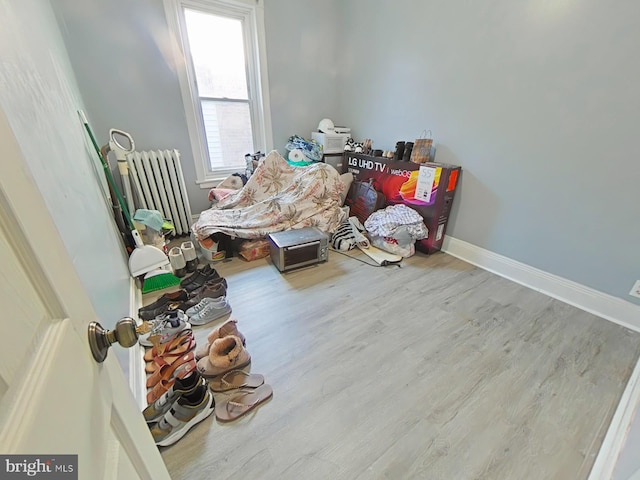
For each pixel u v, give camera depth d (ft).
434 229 8.16
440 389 4.21
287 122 10.92
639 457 2.72
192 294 6.09
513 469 3.27
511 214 6.95
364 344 5.04
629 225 5.26
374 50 9.38
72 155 4.06
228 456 3.36
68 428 1.04
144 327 1.60
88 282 3.06
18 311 0.95
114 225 6.09
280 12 9.34
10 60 2.60
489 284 6.94
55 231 1.27
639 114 4.83
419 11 7.75
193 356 4.42
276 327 5.42
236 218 8.28
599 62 5.08
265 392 4.09
